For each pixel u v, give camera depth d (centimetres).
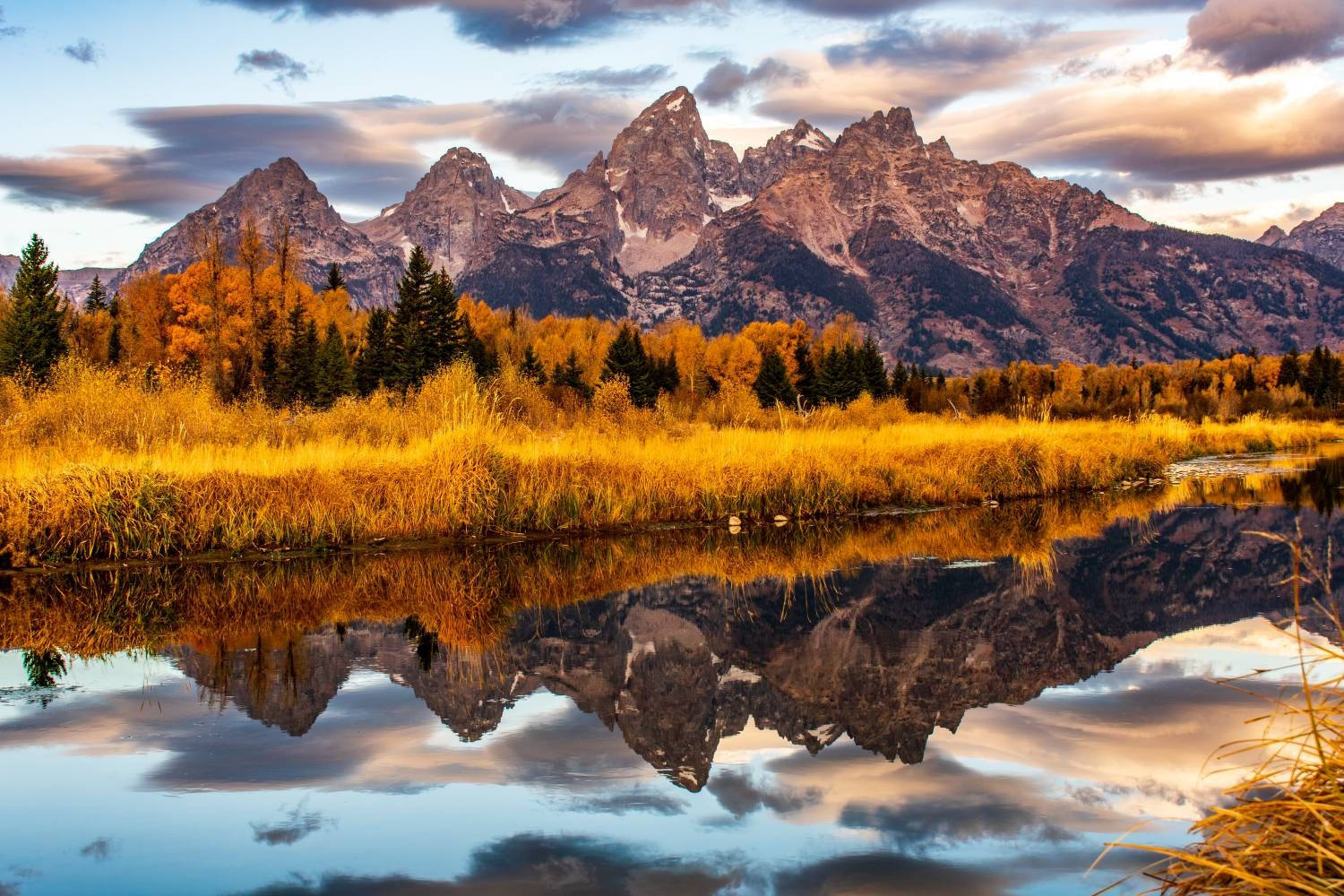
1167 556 1653
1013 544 1792
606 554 1683
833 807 637
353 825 612
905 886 521
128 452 1792
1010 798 645
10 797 657
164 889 522
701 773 703
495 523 1803
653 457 2102
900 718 835
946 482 2339
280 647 1085
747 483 2072
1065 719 822
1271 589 1388
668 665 1011
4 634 1131
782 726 816
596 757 740
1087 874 532
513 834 595
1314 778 393
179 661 1020
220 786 677
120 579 1424
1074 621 1198
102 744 762
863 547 1755
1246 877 361
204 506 1603
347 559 1598
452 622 1202
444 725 814
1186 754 728
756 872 539
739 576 1488
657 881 530
